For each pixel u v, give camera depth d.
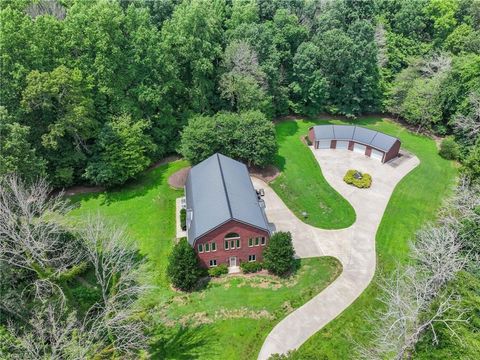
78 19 46.28
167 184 51.03
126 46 50.84
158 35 53.12
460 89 62.22
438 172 56.00
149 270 36.97
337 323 31.77
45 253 28.00
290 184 51.69
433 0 76.12
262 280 36.47
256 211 38.56
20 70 41.38
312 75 67.81
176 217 44.75
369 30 69.31
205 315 32.31
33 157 40.28
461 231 30.03
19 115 42.38
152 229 42.66
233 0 72.12
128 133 47.62
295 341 30.05
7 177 34.38
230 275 37.19
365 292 35.16
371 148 58.44
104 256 31.53
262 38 64.31
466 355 20.47
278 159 57.16
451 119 63.09
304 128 68.50
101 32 47.28
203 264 36.94
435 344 21.52
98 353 23.34
